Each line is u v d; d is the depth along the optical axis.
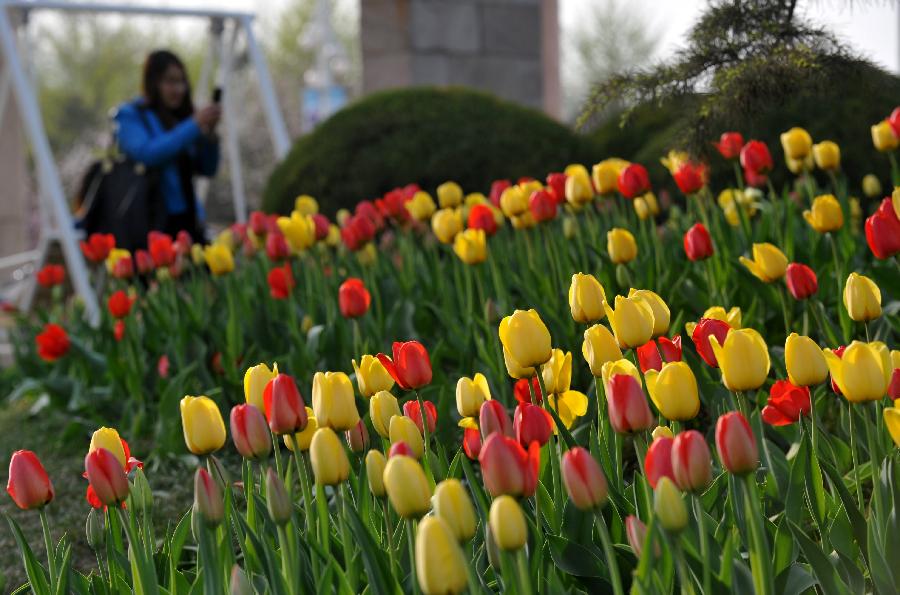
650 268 4.82
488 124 9.36
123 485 2.38
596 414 3.91
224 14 11.01
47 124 43.78
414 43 14.51
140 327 6.43
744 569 2.23
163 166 8.41
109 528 2.66
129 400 5.87
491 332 4.29
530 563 2.28
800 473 2.60
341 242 6.32
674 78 5.00
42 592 2.59
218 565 2.30
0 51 10.45
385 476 2.04
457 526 1.90
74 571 2.71
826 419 4.07
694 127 5.11
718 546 2.39
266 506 2.59
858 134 7.66
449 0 14.72
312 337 5.17
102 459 2.35
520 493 1.96
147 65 8.53
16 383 8.21
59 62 44.16
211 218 17.25
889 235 3.33
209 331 5.68
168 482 5.01
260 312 5.69
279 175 9.62
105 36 44.16
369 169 9.19
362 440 2.69
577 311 2.80
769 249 3.65
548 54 16.28
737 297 4.77
